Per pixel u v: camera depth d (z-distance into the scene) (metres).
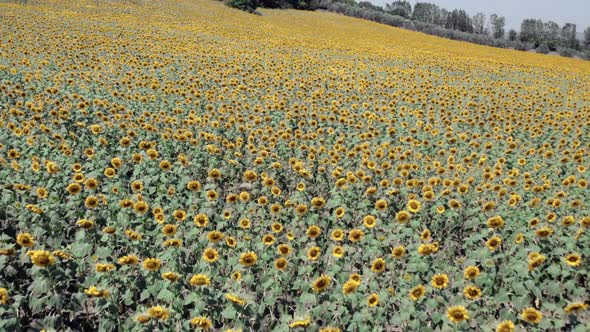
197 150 11.26
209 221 8.38
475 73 32.56
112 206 8.26
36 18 34.09
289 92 19.77
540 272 6.92
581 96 25.45
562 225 7.96
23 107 13.94
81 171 9.54
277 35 44.88
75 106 14.33
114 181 9.41
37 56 21.97
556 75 36.19
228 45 33.25
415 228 7.85
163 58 24.59
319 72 25.70
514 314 6.18
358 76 25.94
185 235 7.68
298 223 8.46
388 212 9.07
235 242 7.18
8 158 10.47
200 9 60.56
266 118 15.07
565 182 10.37
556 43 120.88
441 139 14.30
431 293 6.45
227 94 18.58
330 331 5.29
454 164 12.10
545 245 7.45
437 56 40.91
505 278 6.76
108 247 7.00
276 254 7.22
